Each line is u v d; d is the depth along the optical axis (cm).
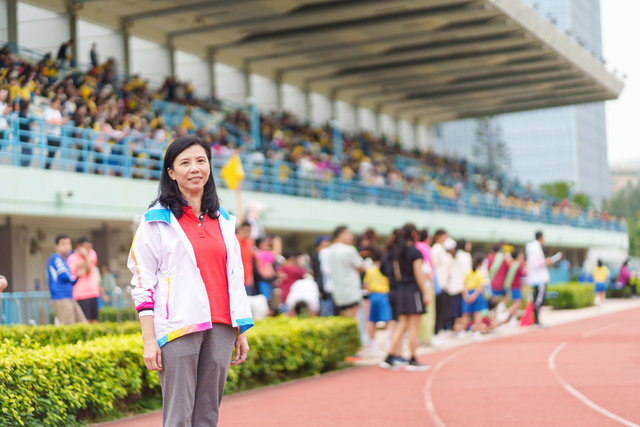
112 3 2391
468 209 3497
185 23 2661
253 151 2527
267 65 3259
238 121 2703
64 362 708
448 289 1523
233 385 942
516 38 2895
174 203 428
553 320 2003
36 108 1817
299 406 823
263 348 995
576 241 4462
